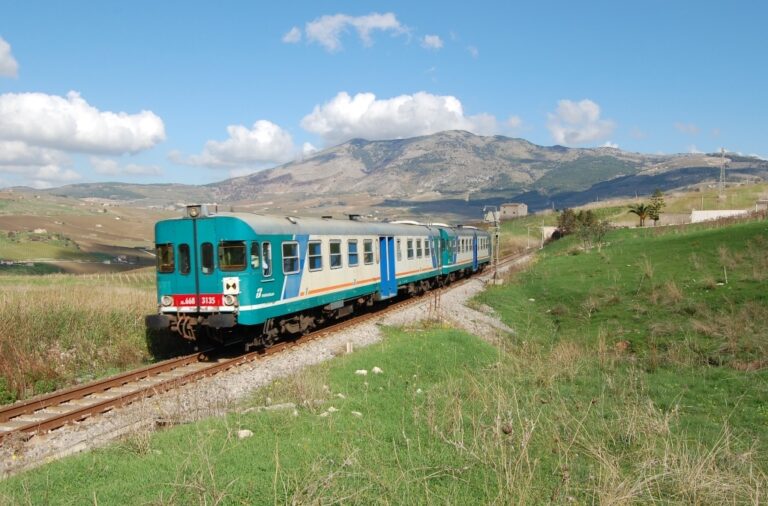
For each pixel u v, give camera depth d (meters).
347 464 7.54
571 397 12.49
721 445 9.42
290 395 11.45
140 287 29.20
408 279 29.00
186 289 16.25
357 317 23.61
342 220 22.75
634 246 44.22
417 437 9.04
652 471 7.82
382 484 7.13
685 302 24.22
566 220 79.12
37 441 9.62
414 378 13.60
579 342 22.16
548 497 7.14
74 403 11.72
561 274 38.00
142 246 190.75
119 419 10.63
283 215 18.89
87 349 15.93
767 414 11.62
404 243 28.50
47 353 15.01
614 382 14.37
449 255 37.09
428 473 7.71
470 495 7.10
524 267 47.25
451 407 10.52
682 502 7.07
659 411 11.55
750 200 101.31
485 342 19.03
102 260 151.12
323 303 19.98
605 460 7.75
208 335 16.42
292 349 17.22
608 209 106.81
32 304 16.75
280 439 8.73
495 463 7.79
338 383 12.64
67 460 8.01
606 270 35.94
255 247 16.14
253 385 13.25
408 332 20.41
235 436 8.84
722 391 13.62
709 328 20.16
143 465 7.66
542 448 8.84
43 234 174.50
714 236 38.38
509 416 8.92
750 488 7.29
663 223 85.69
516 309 30.05
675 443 9.45
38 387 13.19
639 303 26.23
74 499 6.62
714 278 27.56
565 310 28.08
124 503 6.51
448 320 23.41
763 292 23.27
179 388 12.74
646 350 19.72
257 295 16.12
